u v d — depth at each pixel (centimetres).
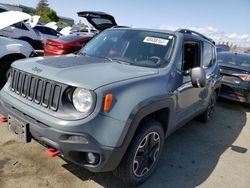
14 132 256
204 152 392
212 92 493
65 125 210
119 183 277
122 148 224
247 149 430
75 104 219
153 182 291
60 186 261
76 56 330
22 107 242
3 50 493
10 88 279
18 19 639
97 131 212
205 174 328
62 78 224
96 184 271
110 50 347
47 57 305
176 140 423
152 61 310
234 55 758
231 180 324
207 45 440
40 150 321
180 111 337
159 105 264
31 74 248
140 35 353
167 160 347
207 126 516
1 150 309
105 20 479
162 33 347
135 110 229
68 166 295
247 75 648
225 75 673
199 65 397
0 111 281
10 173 269
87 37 917
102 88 214
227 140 458
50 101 226
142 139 256
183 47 334
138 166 266
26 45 545
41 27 1521
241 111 678
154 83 265
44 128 220
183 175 316
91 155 220
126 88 230
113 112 216
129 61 316
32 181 262
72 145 211
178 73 311
